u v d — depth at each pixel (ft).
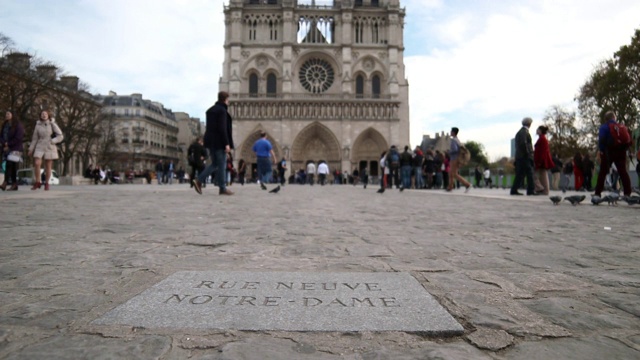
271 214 35.40
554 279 14.02
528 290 12.71
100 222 28.27
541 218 33.32
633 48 147.54
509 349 8.50
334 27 271.69
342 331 9.07
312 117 258.57
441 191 95.61
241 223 28.81
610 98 157.17
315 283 12.59
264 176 85.61
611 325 9.80
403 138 265.95
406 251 18.99
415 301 10.98
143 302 10.65
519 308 10.96
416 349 8.38
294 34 265.54
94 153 263.49
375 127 261.03
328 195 73.41
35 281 13.24
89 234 23.16
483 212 38.60
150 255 17.54
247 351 8.15
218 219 31.04
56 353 8.02
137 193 67.00
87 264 15.74
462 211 39.73
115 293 11.96
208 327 9.19
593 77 177.78
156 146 385.91
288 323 9.41
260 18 265.13
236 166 255.29
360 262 16.55
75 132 205.67
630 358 8.11
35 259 16.58
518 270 15.37
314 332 9.03
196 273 13.71
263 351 8.18
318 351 8.24
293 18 263.90
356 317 9.80
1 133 66.33
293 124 258.78
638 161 52.90
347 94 261.44
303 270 14.97
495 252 18.85
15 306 10.72
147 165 356.38
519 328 9.55
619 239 22.70
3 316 9.97
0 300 11.24
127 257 17.07
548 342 8.84
